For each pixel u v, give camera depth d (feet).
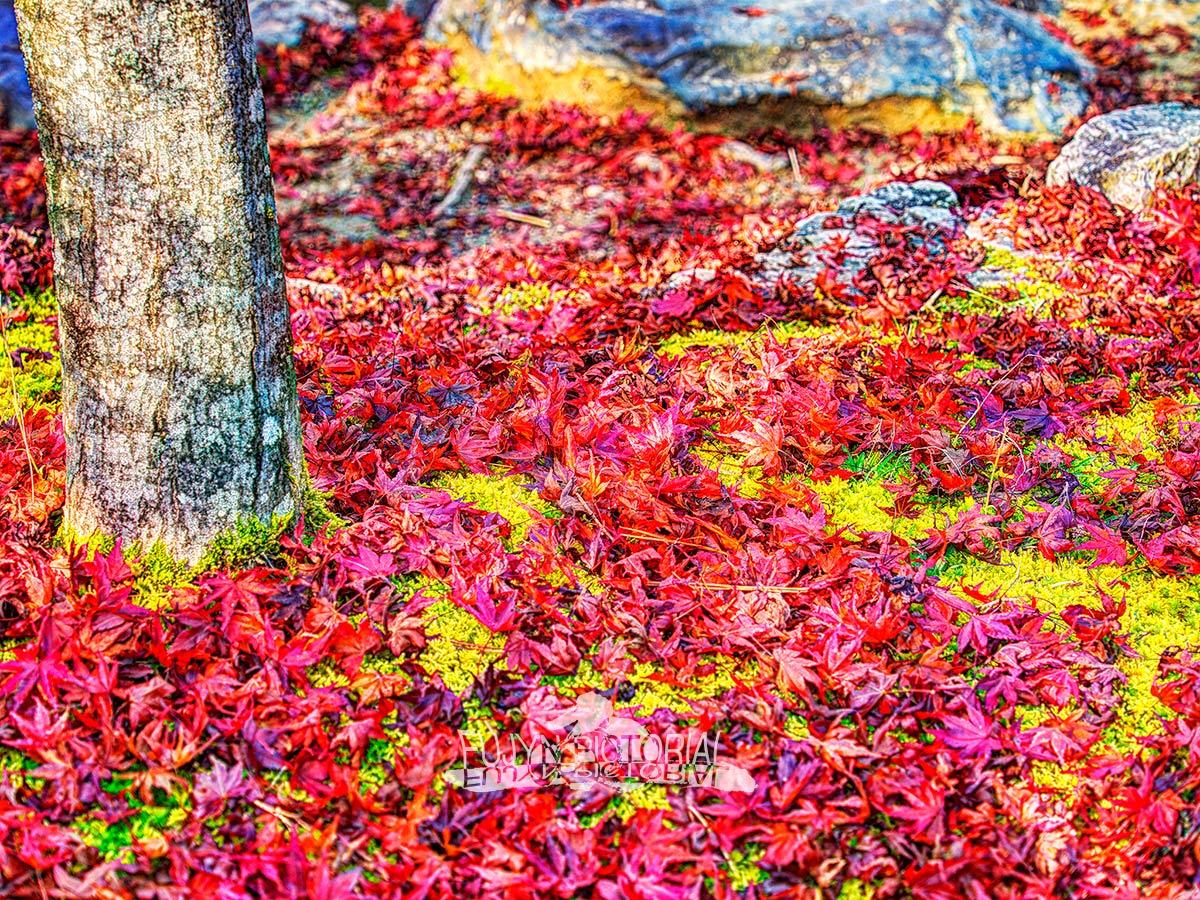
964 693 9.12
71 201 9.13
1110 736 9.07
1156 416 13.08
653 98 25.70
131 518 10.09
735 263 17.54
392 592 10.07
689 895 7.53
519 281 18.42
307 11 29.71
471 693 9.21
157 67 8.73
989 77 24.86
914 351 14.28
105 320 9.42
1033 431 13.05
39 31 8.57
